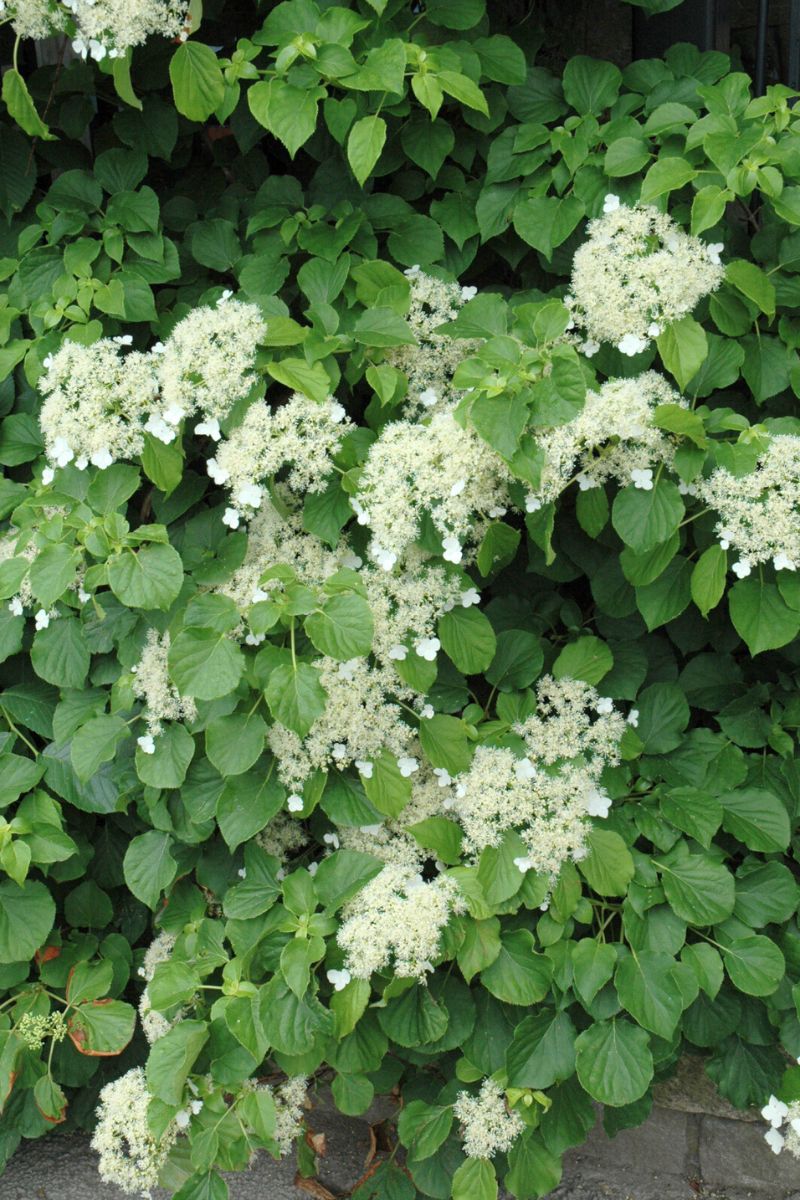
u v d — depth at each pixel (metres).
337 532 2.37
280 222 2.51
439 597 2.38
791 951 2.46
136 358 2.38
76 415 2.35
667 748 2.48
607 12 2.73
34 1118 2.55
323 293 2.45
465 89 2.37
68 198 2.55
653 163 2.41
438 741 2.40
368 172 2.35
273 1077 2.55
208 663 2.29
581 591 2.65
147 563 2.32
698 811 2.41
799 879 2.58
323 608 2.28
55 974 2.55
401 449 2.32
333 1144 2.61
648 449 2.33
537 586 2.57
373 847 2.44
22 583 2.42
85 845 2.60
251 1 2.57
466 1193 2.37
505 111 2.50
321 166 2.54
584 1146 2.59
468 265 2.55
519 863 2.37
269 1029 2.30
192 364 2.34
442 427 2.31
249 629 2.36
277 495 2.40
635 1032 2.35
